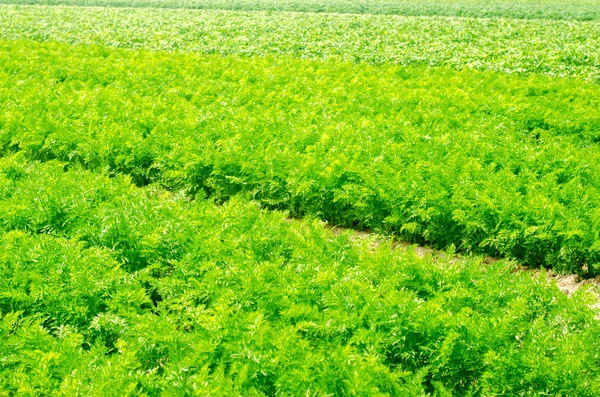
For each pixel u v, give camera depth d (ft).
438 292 25.14
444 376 21.70
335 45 80.79
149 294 27.48
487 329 21.90
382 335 22.12
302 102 52.03
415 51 75.72
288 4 158.51
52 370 21.31
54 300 25.16
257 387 20.36
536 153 39.40
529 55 70.54
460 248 34.81
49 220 32.58
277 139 43.37
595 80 60.90
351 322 22.86
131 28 102.01
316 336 22.93
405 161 39.50
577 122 46.14
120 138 44.42
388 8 146.30
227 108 49.98
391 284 25.26
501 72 64.44
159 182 42.63
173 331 22.53
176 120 47.21
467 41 84.64
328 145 42.11
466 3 159.02
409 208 35.04
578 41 82.79
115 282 26.25
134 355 21.79
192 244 29.14
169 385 20.21
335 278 25.71
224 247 28.81
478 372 21.49
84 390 19.57
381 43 82.48
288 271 26.43
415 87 56.90
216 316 22.88
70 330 23.73
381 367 20.25
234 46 82.84
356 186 36.63
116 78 61.98
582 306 23.76
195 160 40.75
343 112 49.96
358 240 30.76
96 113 49.49
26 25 107.24
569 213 32.22
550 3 157.79
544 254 32.86
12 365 22.07
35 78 62.39
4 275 26.66
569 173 37.70
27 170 39.52
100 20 114.73
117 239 30.22
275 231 30.17
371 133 43.60
